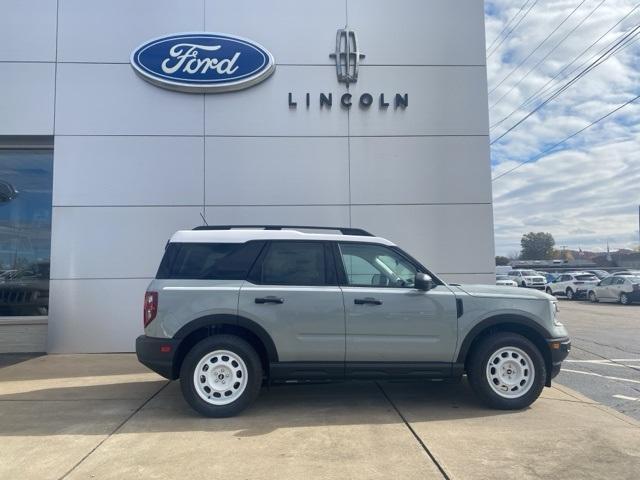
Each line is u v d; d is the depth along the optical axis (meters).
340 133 9.68
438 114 9.79
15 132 9.38
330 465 4.39
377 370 5.80
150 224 9.40
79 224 9.32
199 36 9.51
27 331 9.66
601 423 5.51
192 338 5.88
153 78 9.36
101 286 9.28
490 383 5.88
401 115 9.75
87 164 9.40
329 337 5.75
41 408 6.06
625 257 59.44
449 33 9.89
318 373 5.77
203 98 9.58
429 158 9.72
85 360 8.72
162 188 9.45
